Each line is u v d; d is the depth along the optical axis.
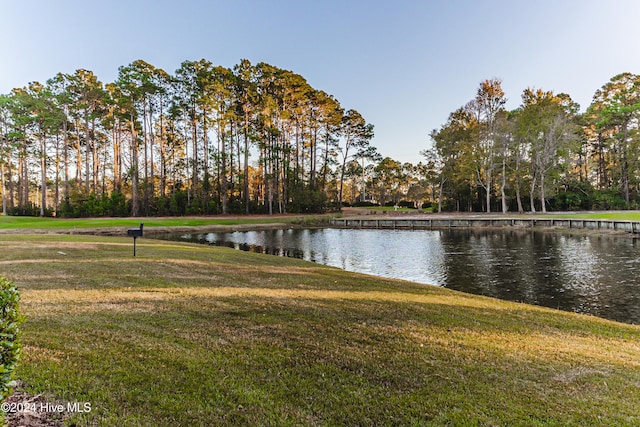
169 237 28.02
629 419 3.32
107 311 5.57
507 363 4.57
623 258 16.41
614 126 45.97
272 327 5.36
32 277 7.80
